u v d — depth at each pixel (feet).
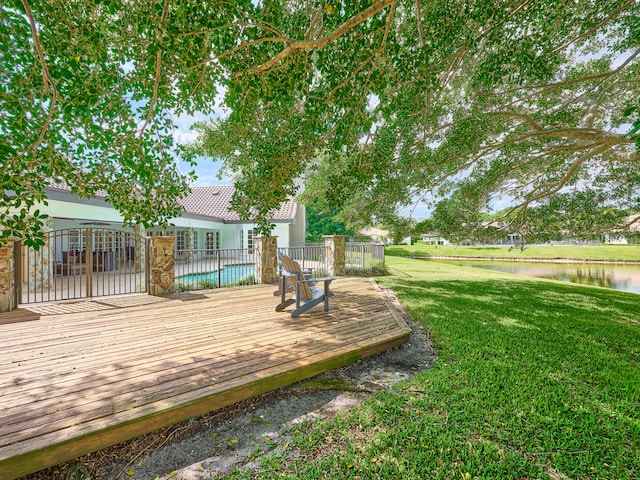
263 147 17.47
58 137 10.18
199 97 12.83
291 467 6.86
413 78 14.21
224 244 64.08
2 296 18.15
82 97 9.43
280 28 12.17
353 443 7.58
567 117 22.52
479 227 30.22
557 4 15.17
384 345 13.48
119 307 19.51
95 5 9.01
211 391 8.77
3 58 8.29
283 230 58.85
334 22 10.61
